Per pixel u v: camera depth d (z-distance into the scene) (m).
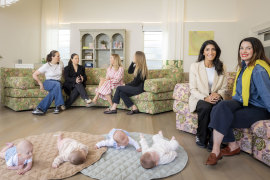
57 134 2.27
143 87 3.66
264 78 1.66
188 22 6.48
